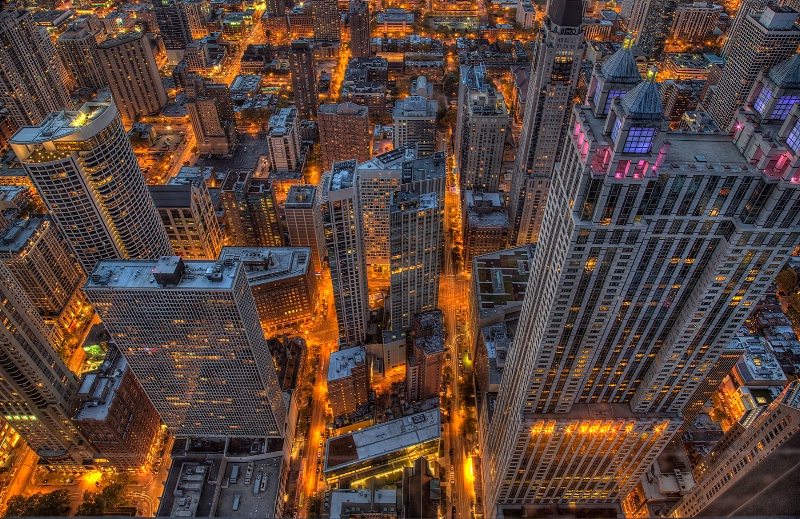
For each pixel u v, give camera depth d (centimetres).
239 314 19962
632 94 10694
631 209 12125
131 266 19975
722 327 14662
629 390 17650
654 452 19138
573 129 12606
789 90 11100
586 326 14988
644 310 14612
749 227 12175
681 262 13362
